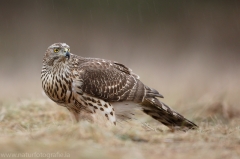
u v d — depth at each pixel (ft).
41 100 52.47
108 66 43.70
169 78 83.61
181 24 123.34
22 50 112.68
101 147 32.07
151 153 31.71
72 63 42.01
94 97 42.01
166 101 59.41
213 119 50.21
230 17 126.62
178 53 113.80
